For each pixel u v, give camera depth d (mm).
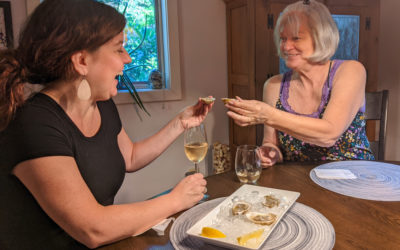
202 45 3055
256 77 2656
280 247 735
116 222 776
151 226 826
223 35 3127
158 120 2943
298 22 1549
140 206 826
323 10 1563
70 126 894
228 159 3160
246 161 1105
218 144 3170
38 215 825
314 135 1351
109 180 1021
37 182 758
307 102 1696
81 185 784
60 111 880
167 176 3072
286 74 1831
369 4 2775
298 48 1583
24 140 766
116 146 1115
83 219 753
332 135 1379
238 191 1015
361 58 2846
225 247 746
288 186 1124
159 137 1288
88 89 886
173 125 1301
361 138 1686
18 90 800
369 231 804
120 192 2891
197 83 3088
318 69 1633
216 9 3059
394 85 3365
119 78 2598
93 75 865
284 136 1694
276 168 1327
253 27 2578
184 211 947
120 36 888
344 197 1016
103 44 840
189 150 1126
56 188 753
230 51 3072
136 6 2807
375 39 2852
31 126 784
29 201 811
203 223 832
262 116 1330
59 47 793
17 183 792
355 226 832
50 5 805
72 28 792
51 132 805
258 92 2688
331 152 1646
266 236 746
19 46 823
